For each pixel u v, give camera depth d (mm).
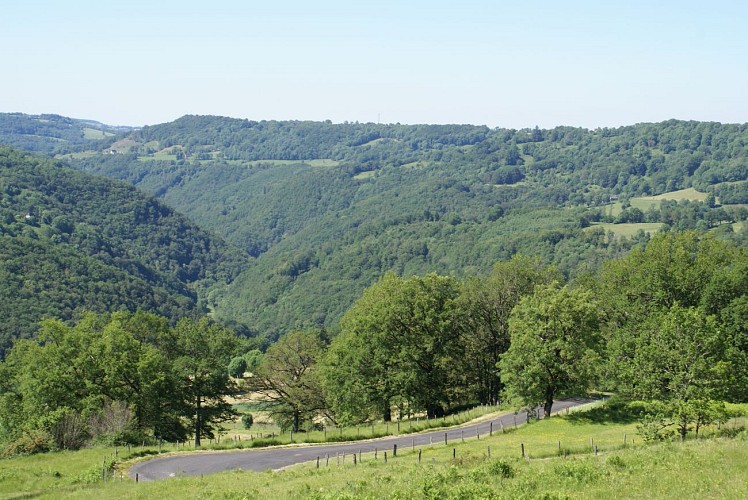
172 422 71125
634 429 52562
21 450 56688
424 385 72125
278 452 54250
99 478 44125
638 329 63781
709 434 42562
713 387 42000
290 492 32812
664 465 30094
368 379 72938
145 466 49250
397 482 32500
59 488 41312
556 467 31516
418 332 73625
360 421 75000
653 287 67750
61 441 57562
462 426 62531
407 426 62906
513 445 48062
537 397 59875
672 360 42500
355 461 44250
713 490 24891
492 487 28906
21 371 70688
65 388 66312
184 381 71938
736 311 61531
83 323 72500
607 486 27172
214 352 73375
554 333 60594
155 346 76875
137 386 68750
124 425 61031
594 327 62219
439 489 28719
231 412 75750
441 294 76562
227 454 54062
